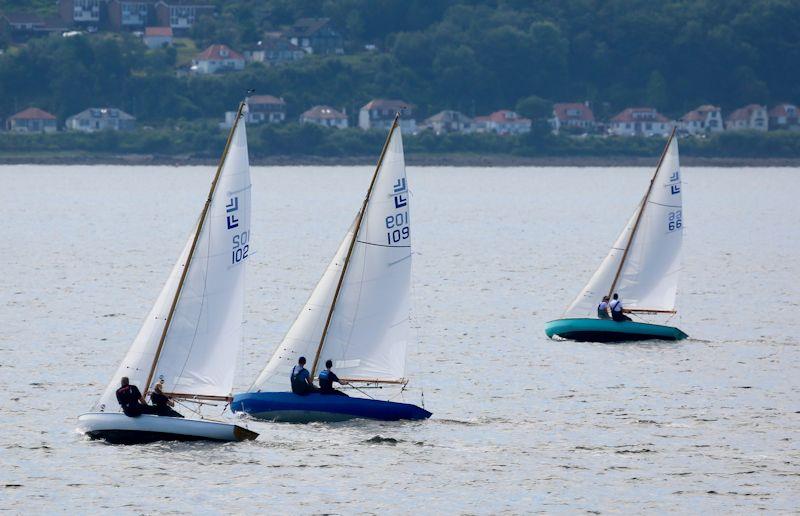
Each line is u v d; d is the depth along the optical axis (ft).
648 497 601.21
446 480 619.67
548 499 597.52
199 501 586.45
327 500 590.96
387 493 600.80
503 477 625.82
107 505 579.89
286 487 605.73
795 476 630.74
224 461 639.35
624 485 616.80
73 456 642.22
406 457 653.30
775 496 603.26
